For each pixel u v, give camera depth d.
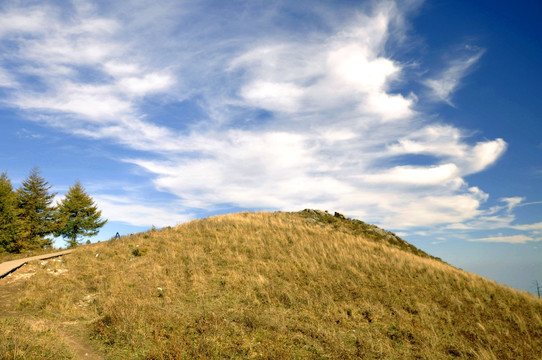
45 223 34.19
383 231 28.47
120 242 21.52
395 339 9.78
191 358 7.43
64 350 7.52
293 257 17.50
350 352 8.51
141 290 12.81
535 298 15.09
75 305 11.79
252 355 7.77
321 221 30.16
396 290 14.07
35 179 35.19
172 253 17.69
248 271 15.27
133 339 8.41
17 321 9.14
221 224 24.53
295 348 8.39
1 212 29.69
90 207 36.72
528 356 9.41
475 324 11.47
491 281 17.25
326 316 11.11
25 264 16.94
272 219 27.72
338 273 15.56
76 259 17.89
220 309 11.16
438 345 9.62
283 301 12.27
